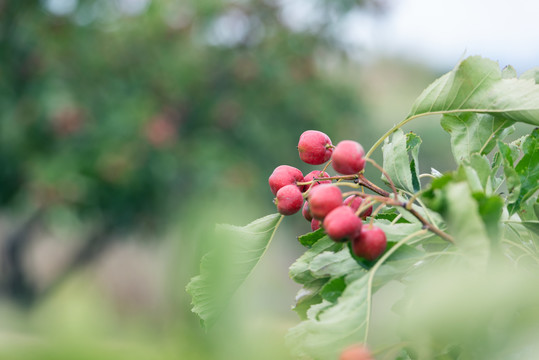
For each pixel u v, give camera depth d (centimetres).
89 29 728
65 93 682
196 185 666
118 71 743
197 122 764
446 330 80
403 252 94
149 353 96
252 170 714
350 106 849
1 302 793
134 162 663
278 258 737
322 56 816
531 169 105
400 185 114
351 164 104
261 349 91
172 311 147
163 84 753
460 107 110
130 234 797
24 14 701
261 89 799
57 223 686
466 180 83
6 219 816
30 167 666
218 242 112
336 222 92
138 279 955
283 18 803
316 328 89
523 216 106
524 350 77
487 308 78
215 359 93
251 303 109
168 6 762
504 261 87
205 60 791
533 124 106
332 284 97
